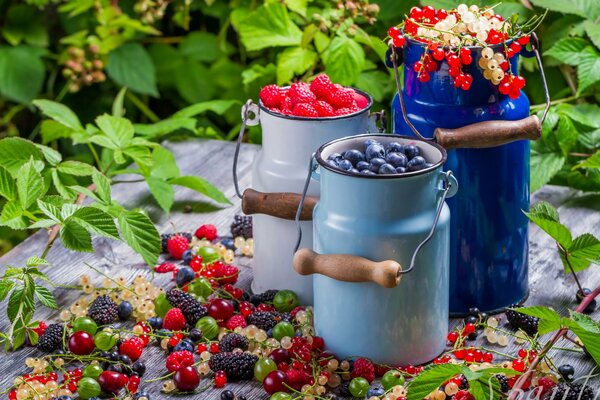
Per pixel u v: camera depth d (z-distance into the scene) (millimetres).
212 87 3609
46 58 3803
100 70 3461
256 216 2092
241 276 2248
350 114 1965
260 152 2092
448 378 1615
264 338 1913
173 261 2314
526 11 2961
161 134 2963
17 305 1957
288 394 1751
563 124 2621
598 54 2842
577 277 2201
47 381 1810
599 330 1663
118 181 2648
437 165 1743
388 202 1736
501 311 2068
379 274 1722
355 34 2787
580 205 2520
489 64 1865
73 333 1936
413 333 1825
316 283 1871
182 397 1800
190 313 2002
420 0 2748
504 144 1939
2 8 3699
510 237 2025
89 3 3387
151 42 3725
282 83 2895
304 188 1823
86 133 2686
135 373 1856
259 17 2924
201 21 3816
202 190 2518
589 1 2891
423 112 1941
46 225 2023
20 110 3824
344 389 1795
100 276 2248
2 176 2170
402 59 1952
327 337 1879
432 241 1788
